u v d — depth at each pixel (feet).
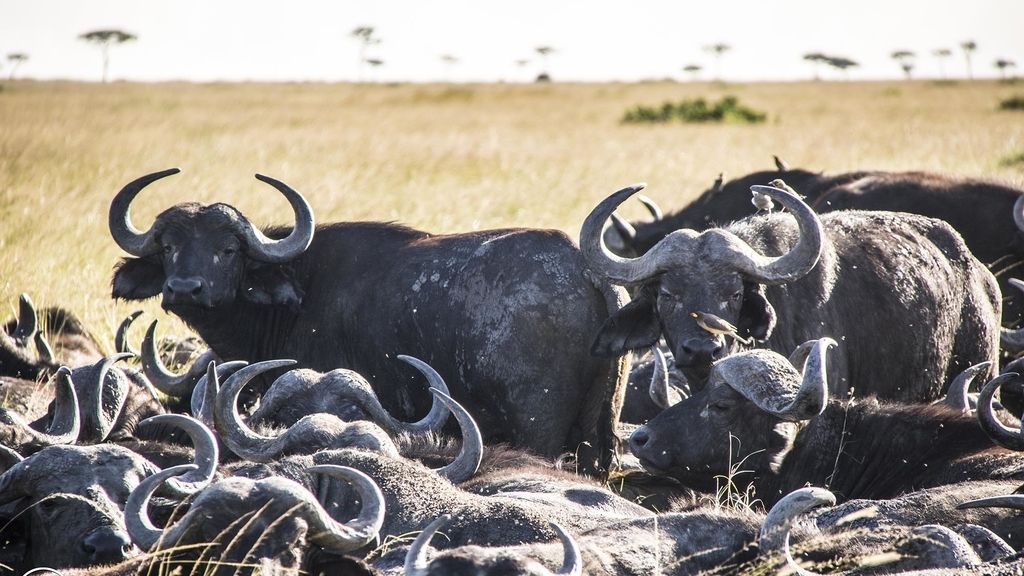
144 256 106.42
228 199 210.38
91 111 552.82
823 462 78.18
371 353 100.12
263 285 104.53
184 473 61.11
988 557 58.03
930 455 77.00
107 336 125.18
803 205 87.15
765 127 505.66
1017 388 94.63
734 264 86.58
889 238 103.86
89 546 58.23
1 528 61.87
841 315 96.37
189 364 113.29
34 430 73.97
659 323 89.97
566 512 64.59
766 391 73.15
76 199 209.67
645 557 54.39
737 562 55.62
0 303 132.57
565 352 91.04
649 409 104.73
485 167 302.04
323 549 50.57
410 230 105.70
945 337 103.40
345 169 277.85
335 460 66.39
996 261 130.11
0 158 286.66
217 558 48.37
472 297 93.56
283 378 82.99
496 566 45.98
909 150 343.05
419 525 61.77
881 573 55.62
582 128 513.86
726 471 75.77
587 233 89.86
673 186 258.16
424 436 80.79
